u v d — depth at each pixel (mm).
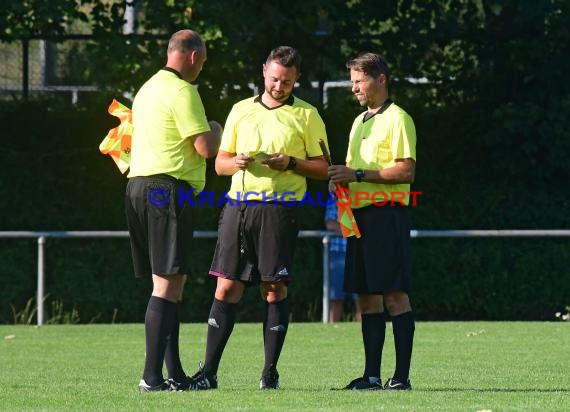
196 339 44875
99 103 59469
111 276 57188
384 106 29047
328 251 52562
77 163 59125
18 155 58906
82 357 39031
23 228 58531
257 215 28109
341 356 39094
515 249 58562
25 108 59500
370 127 28938
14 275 56500
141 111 27641
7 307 56375
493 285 58312
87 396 27188
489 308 58406
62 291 56750
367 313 29344
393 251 28500
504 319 58469
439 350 40625
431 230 58594
